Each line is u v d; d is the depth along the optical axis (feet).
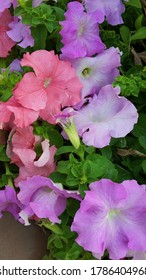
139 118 1.11
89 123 1.06
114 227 0.96
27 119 1.01
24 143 1.07
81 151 1.00
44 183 0.99
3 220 1.20
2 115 1.02
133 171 1.07
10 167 1.13
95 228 0.94
